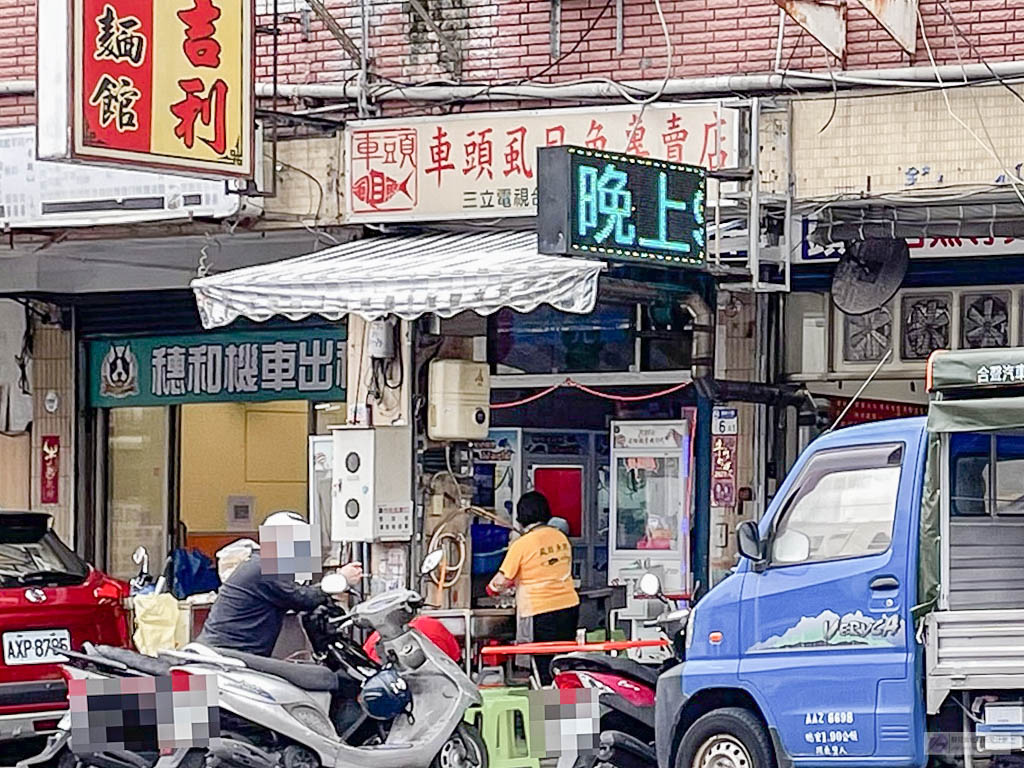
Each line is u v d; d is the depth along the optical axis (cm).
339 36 1462
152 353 1834
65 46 1245
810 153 1309
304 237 1518
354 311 1282
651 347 1557
